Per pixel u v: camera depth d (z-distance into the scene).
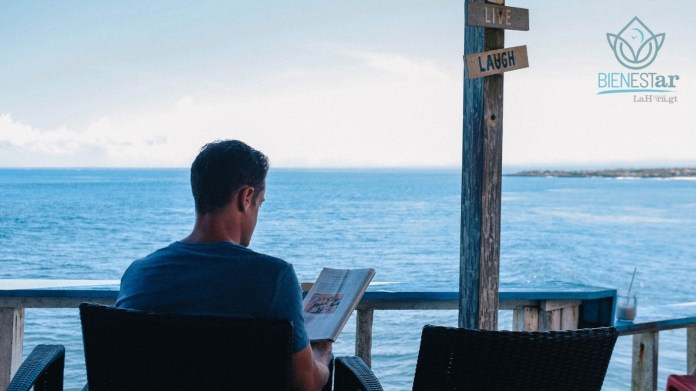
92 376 1.69
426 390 1.85
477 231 2.69
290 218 56.59
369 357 2.91
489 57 2.62
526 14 2.69
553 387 1.81
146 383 1.65
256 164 1.90
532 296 2.98
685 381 2.16
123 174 135.38
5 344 2.74
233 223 1.87
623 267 36.34
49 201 69.94
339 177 131.75
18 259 36.72
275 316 1.75
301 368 1.77
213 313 1.74
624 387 8.58
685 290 29.62
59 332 11.63
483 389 1.80
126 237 45.88
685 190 106.06
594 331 1.80
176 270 1.79
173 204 70.25
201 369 1.62
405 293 2.87
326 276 2.36
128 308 1.79
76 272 33.31
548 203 79.25
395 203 73.31
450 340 1.77
